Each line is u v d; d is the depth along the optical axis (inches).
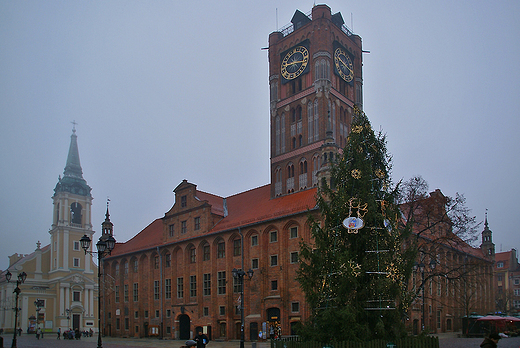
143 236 3885.3
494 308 4180.6
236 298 2780.5
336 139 3058.6
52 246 5521.7
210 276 2965.1
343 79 3240.7
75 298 5260.8
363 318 1293.1
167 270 3321.9
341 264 1284.4
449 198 2501.2
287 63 3304.6
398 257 1368.1
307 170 2984.7
